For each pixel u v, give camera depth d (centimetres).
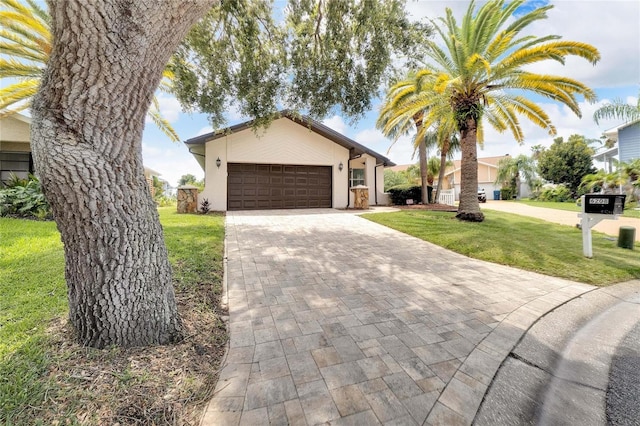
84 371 188
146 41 187
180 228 696
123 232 211
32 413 154
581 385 207
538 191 2397
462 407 179
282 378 202
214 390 188
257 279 411
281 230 770
